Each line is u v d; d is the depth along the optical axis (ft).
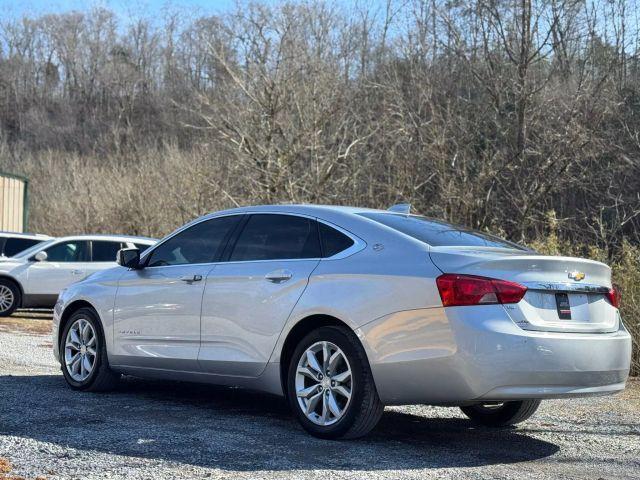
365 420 18.01
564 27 66.39
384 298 17.81
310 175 67.36
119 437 18.26
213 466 15.98
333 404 18.44
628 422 22.82
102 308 24.14
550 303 17.60
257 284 20.18
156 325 22.56
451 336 16.84
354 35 74.84
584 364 17.34
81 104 178.29
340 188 67.77
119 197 97.35
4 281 52.90
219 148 78.33
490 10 66.23
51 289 53.31
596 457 18.34
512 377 16.66
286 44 71.10
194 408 22.30
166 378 22.61
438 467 16.61
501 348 16.60
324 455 17.12
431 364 17.04
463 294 16.90
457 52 67.31
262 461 16.47
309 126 68.44
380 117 70.03
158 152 106.42
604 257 39.22
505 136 63.72
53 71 192.24
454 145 63.41
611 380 18.08
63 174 119.14
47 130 166.81
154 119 155.33
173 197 88.58
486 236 21.02
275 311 19.63
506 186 63.05
